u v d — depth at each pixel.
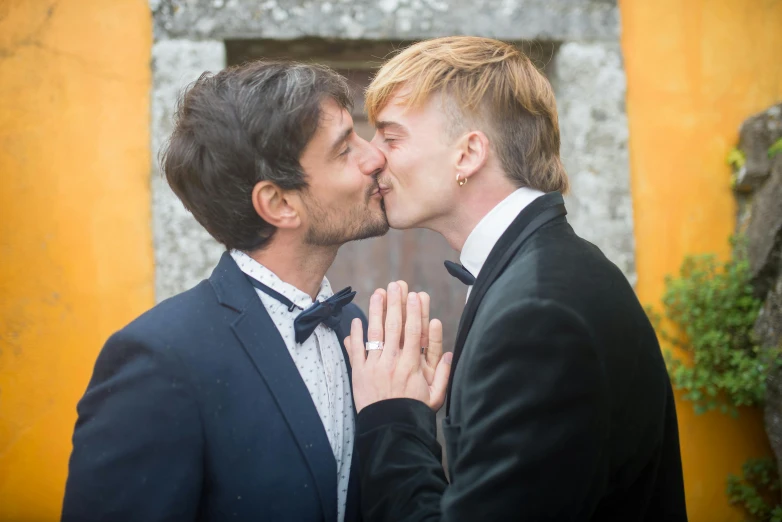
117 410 1.30
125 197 3.09
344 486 1.55
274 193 1.46
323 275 1.59
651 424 1.40
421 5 3.21
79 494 1.27
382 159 1.58
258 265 1.51
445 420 1.47
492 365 1.28
